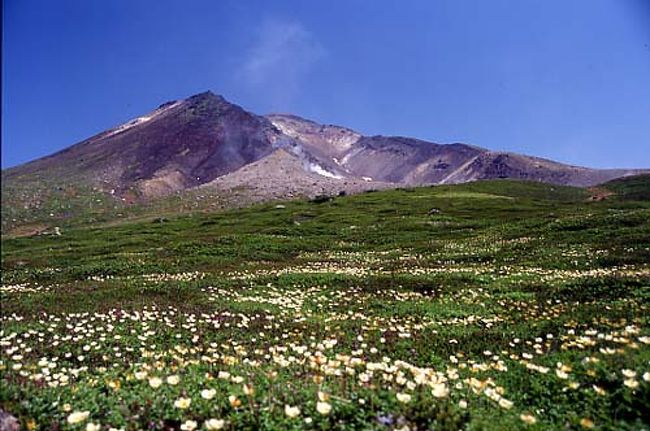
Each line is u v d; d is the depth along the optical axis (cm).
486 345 1377
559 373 847
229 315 1911
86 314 1908
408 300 2202
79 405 810
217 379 915
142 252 5112
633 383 767
